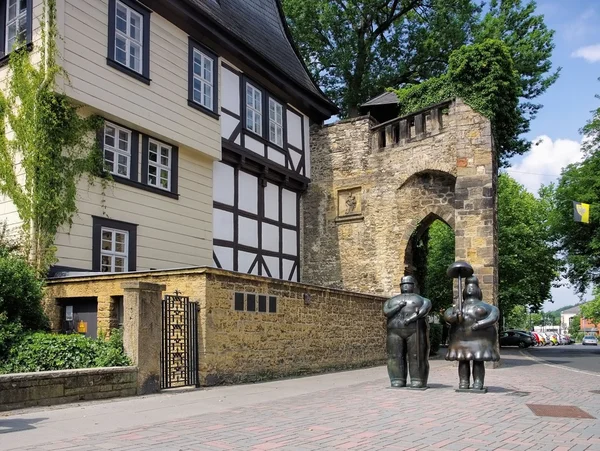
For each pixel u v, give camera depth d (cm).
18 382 829
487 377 1434
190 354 1121
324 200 2378
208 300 1149
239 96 1962
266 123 2097
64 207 1341
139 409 847
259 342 1302
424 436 644
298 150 2327
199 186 1772
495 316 1042
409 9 3444
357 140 2342
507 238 3825
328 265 2336
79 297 1232
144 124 1538
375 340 1919
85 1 1399
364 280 2262
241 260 1950
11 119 1369
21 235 1318
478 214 1923
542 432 674
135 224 1525
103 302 1197
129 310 1017
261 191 2089
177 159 1689
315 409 852
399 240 2206
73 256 1359
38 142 1311
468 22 3356
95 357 998
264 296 1332
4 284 1099
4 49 1440
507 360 2275
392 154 2244
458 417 776
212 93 1816
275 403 923
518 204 3950
